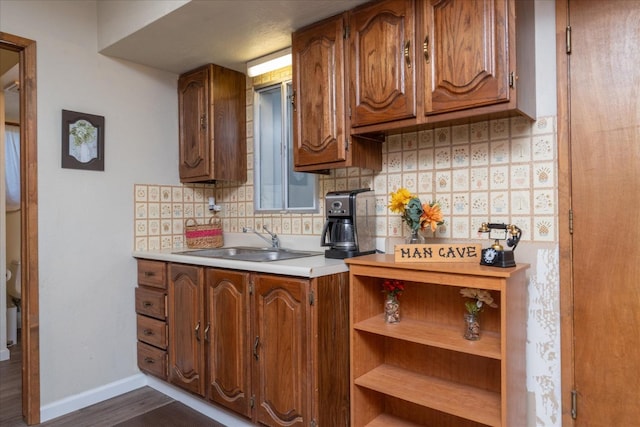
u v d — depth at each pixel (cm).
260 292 198
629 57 155
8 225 440
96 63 257
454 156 198
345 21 201
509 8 151
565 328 168
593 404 162
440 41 166
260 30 224
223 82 282
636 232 154
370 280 204
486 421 154
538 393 174
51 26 238
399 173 217
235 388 210
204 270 228
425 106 171
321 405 180
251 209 294
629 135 155
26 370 229
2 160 338
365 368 199
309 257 220
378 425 199
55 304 238
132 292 274
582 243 165
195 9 203
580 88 165
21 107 231
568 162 168
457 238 197
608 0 159
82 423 229
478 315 179
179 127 299
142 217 279
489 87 154
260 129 293
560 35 169
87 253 252
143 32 229
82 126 250
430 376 196
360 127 195
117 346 265
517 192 180
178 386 247
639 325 154
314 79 212
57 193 239
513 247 163
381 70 185
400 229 217
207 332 225
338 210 209
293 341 185
